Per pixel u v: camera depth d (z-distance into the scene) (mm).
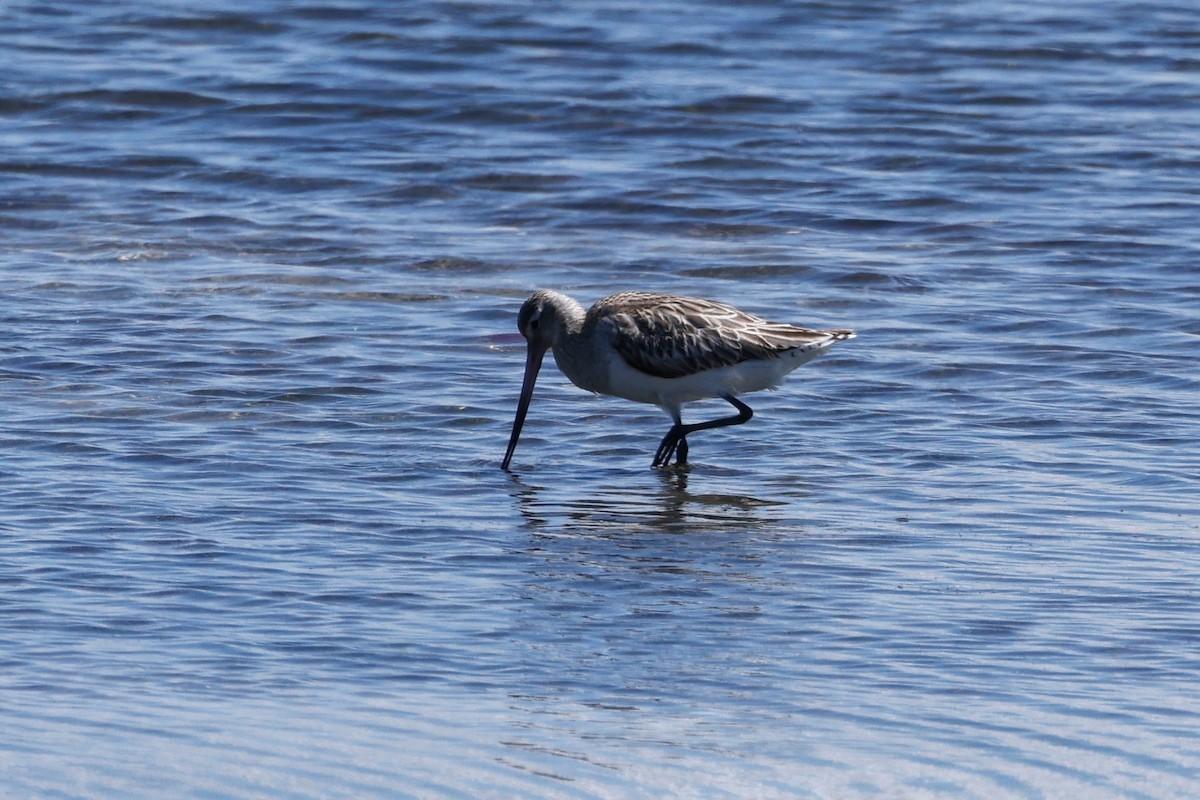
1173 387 16641
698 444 15383
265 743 9156
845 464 14727
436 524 13039
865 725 9492
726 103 28188
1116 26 33031
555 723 9500
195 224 22609
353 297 19656
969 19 33406
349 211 23359
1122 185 24578
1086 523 13062
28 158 25219
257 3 33500
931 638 10789
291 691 9891
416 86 28875
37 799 8438
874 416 15969
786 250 21734
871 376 17094
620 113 27578
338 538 12602
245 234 22203
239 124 27234
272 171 24922
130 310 18875
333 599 11352
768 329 15242
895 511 13445
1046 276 20609
